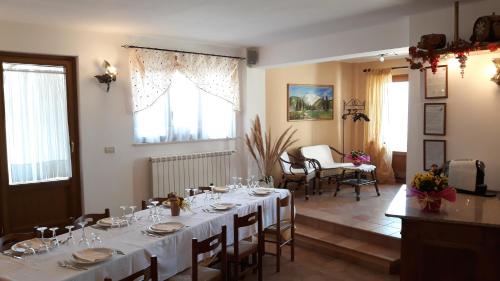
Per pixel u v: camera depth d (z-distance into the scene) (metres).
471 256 2.71
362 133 7.82
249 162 6.20
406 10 3.88
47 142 4.52
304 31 4.85
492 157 3.61
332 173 6.46
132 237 2.74
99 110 4.76
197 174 5.62
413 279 2.89
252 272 3.89
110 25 4.42
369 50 4.64
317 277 3.82
